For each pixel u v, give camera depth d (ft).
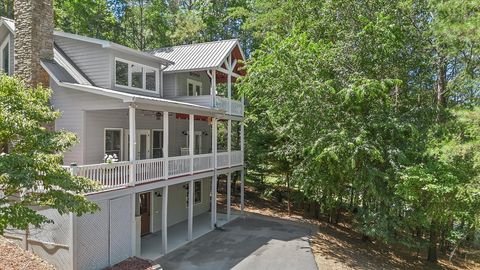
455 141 34.76
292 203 75.72
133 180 37.09
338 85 47.34
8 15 75.87
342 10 53.62
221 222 58.23
